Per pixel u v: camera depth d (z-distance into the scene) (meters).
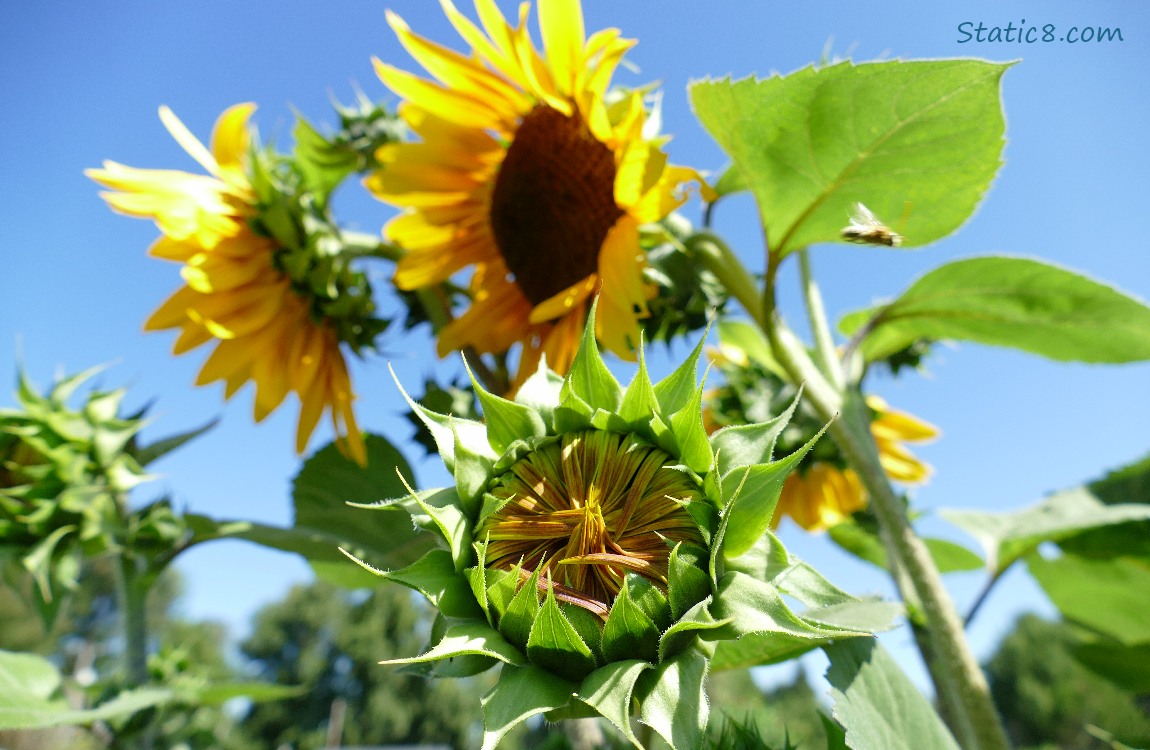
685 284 0.28
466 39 0.30
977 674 0.26
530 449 0.17
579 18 0.28
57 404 0.32
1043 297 0.30
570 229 0.31
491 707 0.14
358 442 0.33
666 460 0.17
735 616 0.14
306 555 0.33
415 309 0.36
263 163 0.33
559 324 0.30
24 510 0.30
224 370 0.32
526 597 0.15
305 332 0.33
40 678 0.27
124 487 0.31
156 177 0.32
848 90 0.23
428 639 0.16
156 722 0.30
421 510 0.17
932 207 0.25
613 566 0.16
